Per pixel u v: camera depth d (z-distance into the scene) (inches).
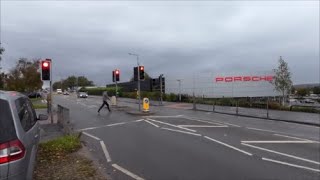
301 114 1167.6
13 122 242.1
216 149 532.1
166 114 1194.0
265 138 650.2
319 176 377.4
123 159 460.4
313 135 700.0
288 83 1806.1
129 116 1115.9
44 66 842.8
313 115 1128.2
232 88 2405.3
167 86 2480.3
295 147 557.0
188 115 1156.5
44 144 510.3
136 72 1364.4
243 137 658.8
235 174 382.9
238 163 436.5
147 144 579.5
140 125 859.4
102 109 1438.2
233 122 936.9
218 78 2409.0
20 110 266.2
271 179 363.6
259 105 1482.5
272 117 1066.1
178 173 386.9
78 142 546.0
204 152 507.2
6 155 229.1
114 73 1736.0
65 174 359.9
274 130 774.5
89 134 706.2
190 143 587.2
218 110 1354.6
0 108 243.4
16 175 233.8
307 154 499.8
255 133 717.9
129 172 390.9
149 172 391.5
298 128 819.4
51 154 457.4
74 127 824.9
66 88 6323.8
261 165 426.3
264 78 2404.0
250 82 2402.8
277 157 476.1
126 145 571.5
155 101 2114.9
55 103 1973.4
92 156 471.8
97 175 361.4
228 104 1653.5
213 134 696.4
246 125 866.1
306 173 390.0
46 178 343.0
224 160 453.4
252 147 552.1
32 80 2293.3
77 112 1291.8
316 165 429.7
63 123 725.3
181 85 2449.6
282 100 1937.7
